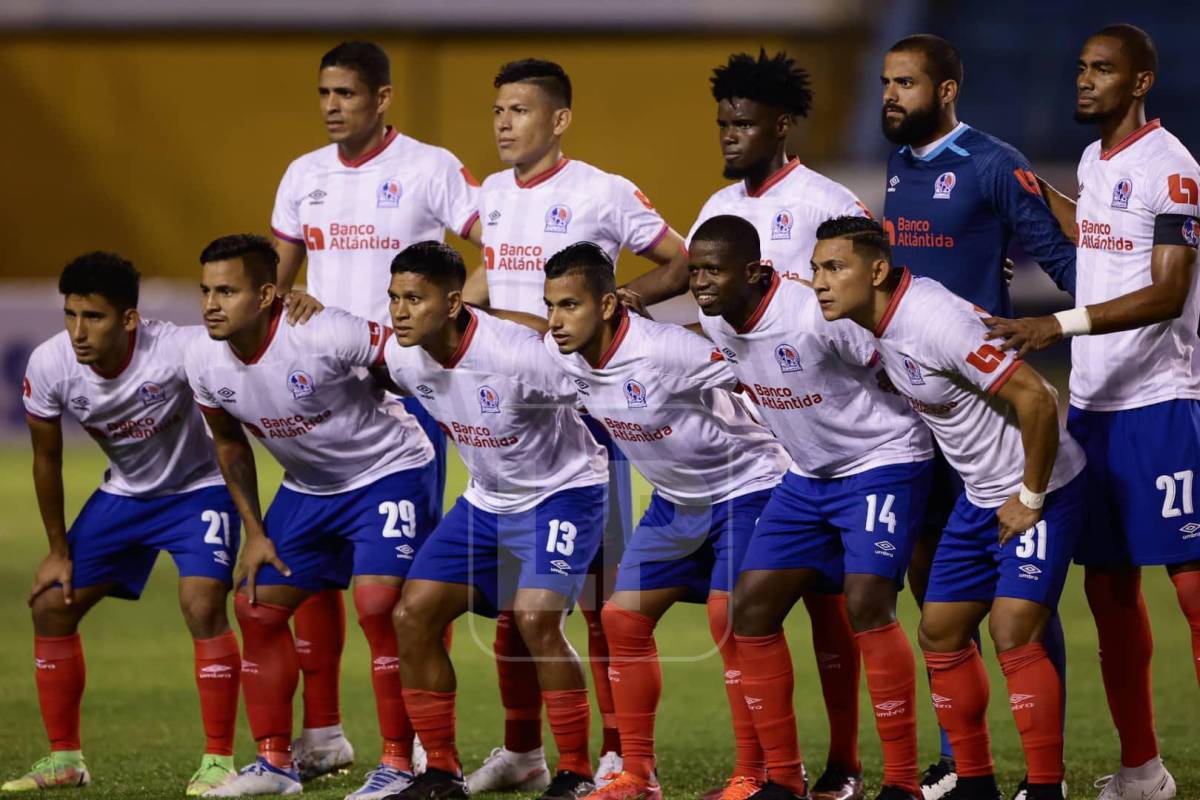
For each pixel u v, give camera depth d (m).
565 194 21.08
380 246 22.23
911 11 85.00
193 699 24.62
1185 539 17.55
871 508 16.77
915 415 17.16
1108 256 17.98
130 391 18.95
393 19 83.69
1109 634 17.91
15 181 84.38
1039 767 16.06
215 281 17.98
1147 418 17.66
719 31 83.75
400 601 17.92
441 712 17.86
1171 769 19.22
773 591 17.03
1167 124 81.56
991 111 83.81
